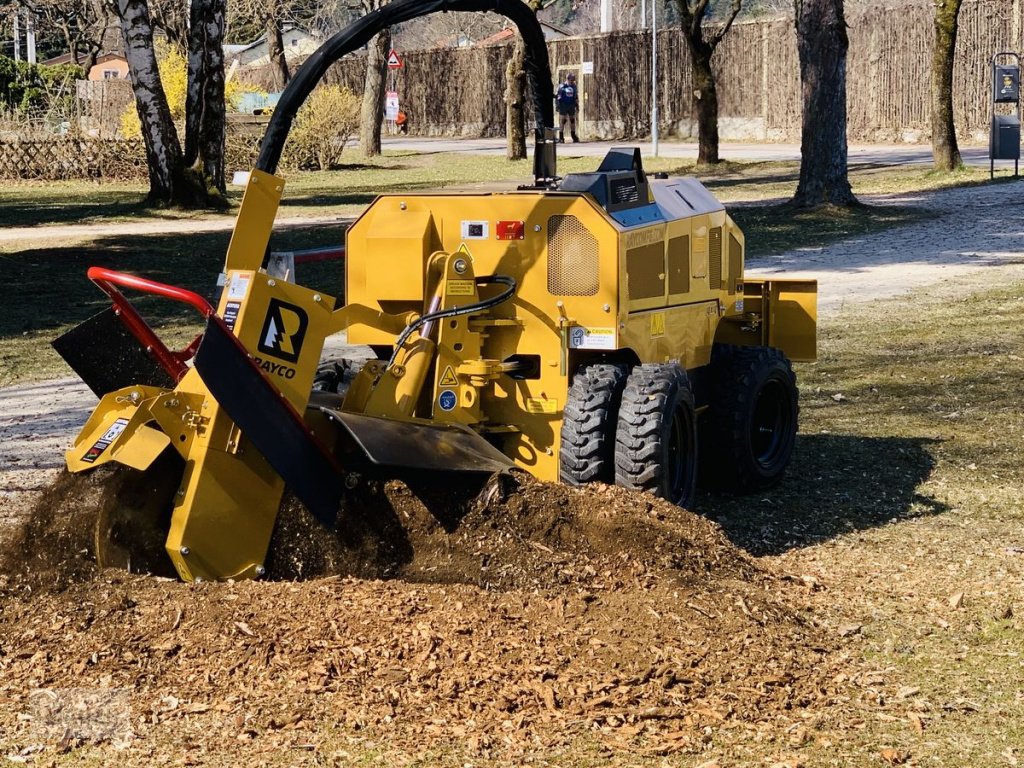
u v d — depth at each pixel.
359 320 6.10
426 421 6.12
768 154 38.03
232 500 5.52
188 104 27.77
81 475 5.62
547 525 5.84
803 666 5.11
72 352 6.06
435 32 75.25
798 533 7.26
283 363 5.54
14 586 5.42
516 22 6.92
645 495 6.20
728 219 8.09
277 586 5.45
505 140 51.59
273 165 6.00
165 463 5.70
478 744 4.36
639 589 5.54
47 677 4.82
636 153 7.04
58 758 4.30
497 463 5.99
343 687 4.74
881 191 27.44
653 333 6.99
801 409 10.56
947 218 23.00
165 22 42.28
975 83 37.94
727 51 44.78
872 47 40.59
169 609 5.21
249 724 4.50
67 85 51.22
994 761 4.38
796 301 8.67
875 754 4.40
